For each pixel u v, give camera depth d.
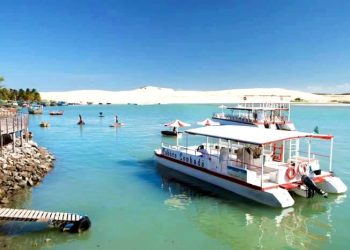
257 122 58.38
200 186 26.75
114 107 177.38
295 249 16.59
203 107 174.88
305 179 23.02
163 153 33.81
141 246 16.69
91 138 57.31
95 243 16.88
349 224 19.52
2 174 25.83
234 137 24.53
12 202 22.44
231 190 24.73
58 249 16.12
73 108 165.38
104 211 21.30
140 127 76.69
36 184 27.02
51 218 17.91
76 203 22.64
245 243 17.19
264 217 20.53
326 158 38.91
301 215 20.83
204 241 17.36
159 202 23.11
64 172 31.41
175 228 18.91
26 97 173.00
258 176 23.91
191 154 29.47
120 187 26.53
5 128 31.73
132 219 20.06
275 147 28.61
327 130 69.44
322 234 18.25
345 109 156.88
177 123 42.91
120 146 48.38
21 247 16.17
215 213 21.14
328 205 22.45
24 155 32.31
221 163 25.75
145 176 30.02
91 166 34.22
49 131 68.06
